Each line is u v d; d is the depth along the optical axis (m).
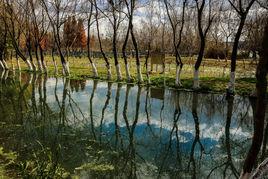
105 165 13.84
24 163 12.39
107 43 87.12
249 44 53.25
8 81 39.44
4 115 22.09
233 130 19.86
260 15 38.88
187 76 41.16
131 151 15.98
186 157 15.49
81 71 49.03
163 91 32.56
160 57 45.81
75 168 13.36
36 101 27.22
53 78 42.69
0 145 15.65
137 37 58.69
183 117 22.86
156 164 14.45
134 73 45.25
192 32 57.69
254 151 6.30
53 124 20.19
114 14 37.97
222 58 74.44
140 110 24.77
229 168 14.24
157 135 18.72
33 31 51.38
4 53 58.69
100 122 21.22
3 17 51.03
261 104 6.07
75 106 25.67
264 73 5.92
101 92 32.12
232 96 29.16
